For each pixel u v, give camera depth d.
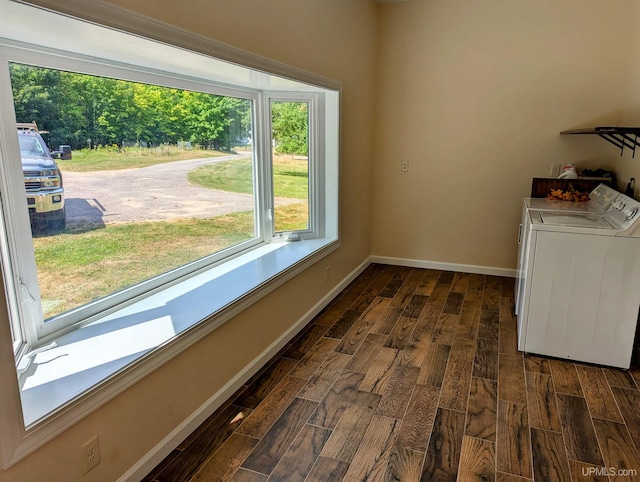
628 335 2.67
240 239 3.38
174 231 2.68
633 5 3.68
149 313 2.20
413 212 4.80
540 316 2.83
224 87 3.00
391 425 2.19
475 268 4.68
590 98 4.00
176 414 2.02
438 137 4.54
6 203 1.66
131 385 1.73
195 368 2.13
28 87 1.74
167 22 1.75
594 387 2.53
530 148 4.26
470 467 1.90
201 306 2.29
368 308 3.71
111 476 1.68
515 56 4.14
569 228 2.66
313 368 2.74
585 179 3.95
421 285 4.30
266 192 3.57
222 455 1.98
